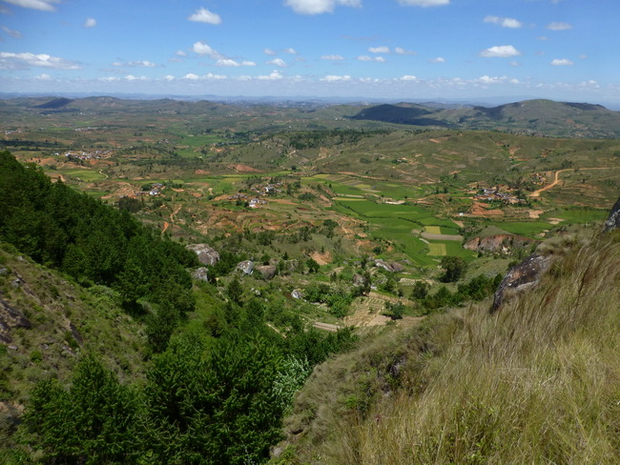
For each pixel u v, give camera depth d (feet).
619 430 8.01
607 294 13.33
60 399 44.09
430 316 26.08
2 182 128.98
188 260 201.05
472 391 10.30
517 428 8.65
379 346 26.94
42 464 41.96
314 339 75.05
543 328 13.24
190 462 35.68
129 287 107.55
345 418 19.34
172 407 38.78
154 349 89.35
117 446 39.78
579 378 9.71
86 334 77.82
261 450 32.42
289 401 38.09
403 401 12.23
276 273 268.00
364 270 306.35
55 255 111.96
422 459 9.12
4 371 52.29
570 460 7.53
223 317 134.21
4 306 64.34
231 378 37.22
